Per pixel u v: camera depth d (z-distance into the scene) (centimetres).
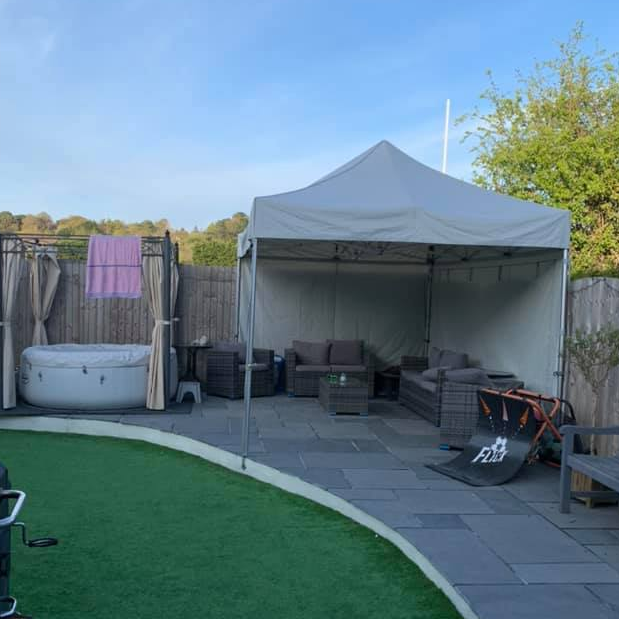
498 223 589
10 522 192
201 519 447
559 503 474
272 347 1053
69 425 725
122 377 777
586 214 1209
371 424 763
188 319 1030
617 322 555
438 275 1045
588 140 1183
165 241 771
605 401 553
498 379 761
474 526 418
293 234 563
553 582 333
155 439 682
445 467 560
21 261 835
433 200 610
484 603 306
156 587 338
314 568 366
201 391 933
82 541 401
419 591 337
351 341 991
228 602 322
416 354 1089
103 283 754
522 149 1269
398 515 435
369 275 1074
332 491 484
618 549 383
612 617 295
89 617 304
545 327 686
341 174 664
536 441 545
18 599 321
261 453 596
